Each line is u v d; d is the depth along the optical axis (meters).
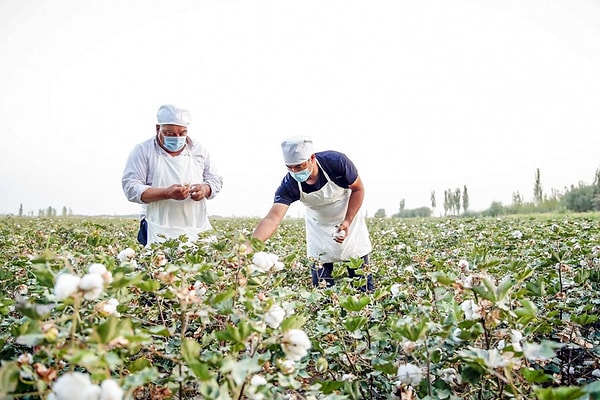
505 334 2.04
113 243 3.78
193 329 2.70
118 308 2.08
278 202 4.33
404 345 1.87
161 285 2.63
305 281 4.63
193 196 4.61
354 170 4.35
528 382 1.78
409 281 3.53
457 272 2.79
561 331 2.77
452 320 1.97
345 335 2.56
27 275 3.30
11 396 1.37
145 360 1.74
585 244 4.45
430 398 1.83
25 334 1.55
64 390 1.21
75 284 1.42
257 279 2.30
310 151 3.99
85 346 1.45
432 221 16.03
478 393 2.14
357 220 4.80
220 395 1.42
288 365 1.71
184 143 4.76
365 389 2.22
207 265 2.06
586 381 2.53
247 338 1.71
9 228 10.12
